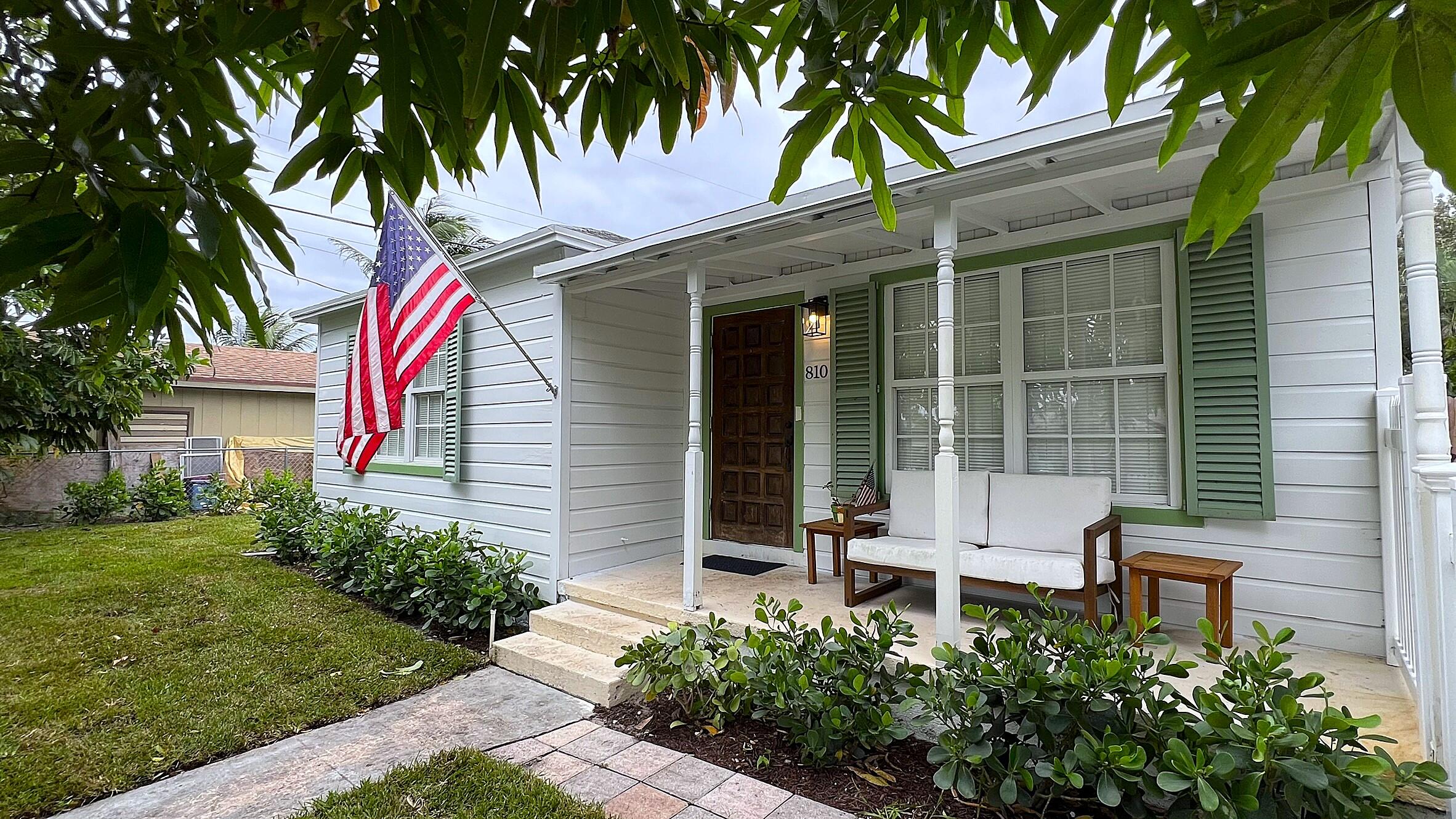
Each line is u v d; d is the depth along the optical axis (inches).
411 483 297.0
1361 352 135.8
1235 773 91.3
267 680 169.5
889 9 45.9
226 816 112.5
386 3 40.3
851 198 140.1
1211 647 103.3
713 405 256.2
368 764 129.5
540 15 41.8
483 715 153.4
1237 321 145.6
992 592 181.9
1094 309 167.6
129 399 414.6
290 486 386.9
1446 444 92.4
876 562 169.9
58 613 225.3
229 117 48.2
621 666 160.7
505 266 251.3
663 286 248.8
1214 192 34.9
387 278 212.4
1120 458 164.4
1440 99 30.1
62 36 39.9
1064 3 44.9
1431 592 93.6
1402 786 86.7
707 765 128.6
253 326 45.9
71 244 37.5
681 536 264.1
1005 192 129.6
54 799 116.3
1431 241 93.6
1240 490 145.1
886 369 201.0
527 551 235.0
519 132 50.2
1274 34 33.0
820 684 133.2
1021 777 104.5
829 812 112.2
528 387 238.2
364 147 48.2
